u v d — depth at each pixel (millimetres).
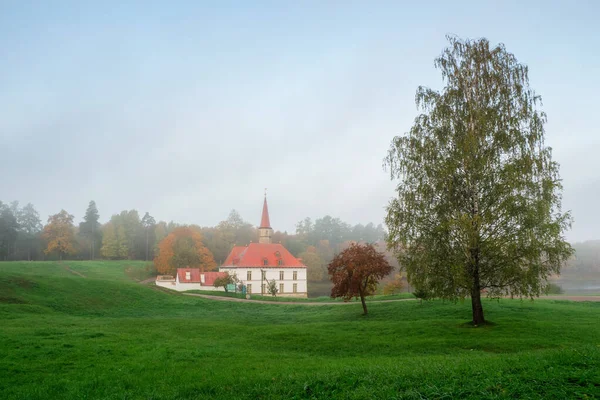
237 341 24875
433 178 28922
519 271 26312
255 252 104438
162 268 117750
